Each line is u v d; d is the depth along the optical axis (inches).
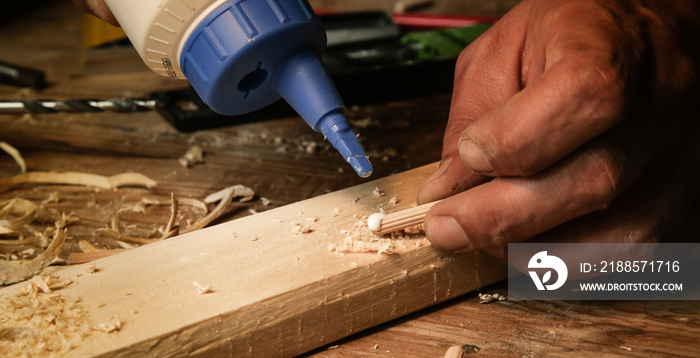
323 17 55.5
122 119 47.9
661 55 25.5
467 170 28.4
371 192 31.9
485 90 30.7
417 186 32.3
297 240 28.3
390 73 47.6
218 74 26.7
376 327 27.9
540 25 28.2
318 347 26.7
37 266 28.8
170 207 36.7
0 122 47.4
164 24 26.8
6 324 24.0
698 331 26.6
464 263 28.5
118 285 25.7
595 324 27.3
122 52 54.8
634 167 24.5
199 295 25.0
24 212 35.9
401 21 57.9
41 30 65.6
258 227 29.2
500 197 25.2
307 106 27.7
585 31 24.4
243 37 26.0
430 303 28.6
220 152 42.7
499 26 31.8
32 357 22.5
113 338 23.2
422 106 48.3
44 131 46.1
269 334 25.2
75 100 41.4
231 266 26.7
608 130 24.2
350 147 27.3
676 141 27.1
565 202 24.6
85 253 30.1
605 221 27.4
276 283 25.5
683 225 30.9
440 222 26.4
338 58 50.0
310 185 38.6
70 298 25.0
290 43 27.0
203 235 28.7
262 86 28.5
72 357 22.5
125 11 27.9
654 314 27.7
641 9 27.1
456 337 26.9
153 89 52.5
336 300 26.1
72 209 36.6
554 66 23.1
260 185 38.7
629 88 22.7
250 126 46.2
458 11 66.2
